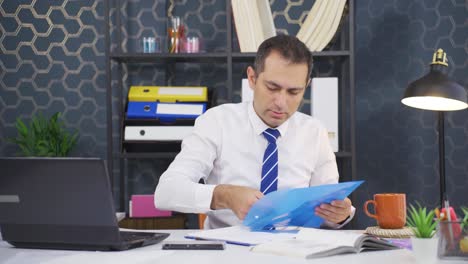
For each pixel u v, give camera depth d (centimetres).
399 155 334
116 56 300
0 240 150
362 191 334
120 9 329
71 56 338
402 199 165
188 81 335
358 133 334
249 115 205
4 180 135
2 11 337
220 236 147
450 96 245
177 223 296
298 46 182
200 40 336
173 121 299
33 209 135
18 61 338
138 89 306
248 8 302
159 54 300
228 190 161
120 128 319
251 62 327
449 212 131
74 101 338
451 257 109
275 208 144
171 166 192
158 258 122
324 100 291
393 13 333
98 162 128
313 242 132
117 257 124
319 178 215
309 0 334
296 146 209
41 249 138
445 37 333
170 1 337
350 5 294
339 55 297
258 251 128
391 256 123
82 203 131
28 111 338
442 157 288
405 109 333
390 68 333
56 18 338
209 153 202
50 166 131
